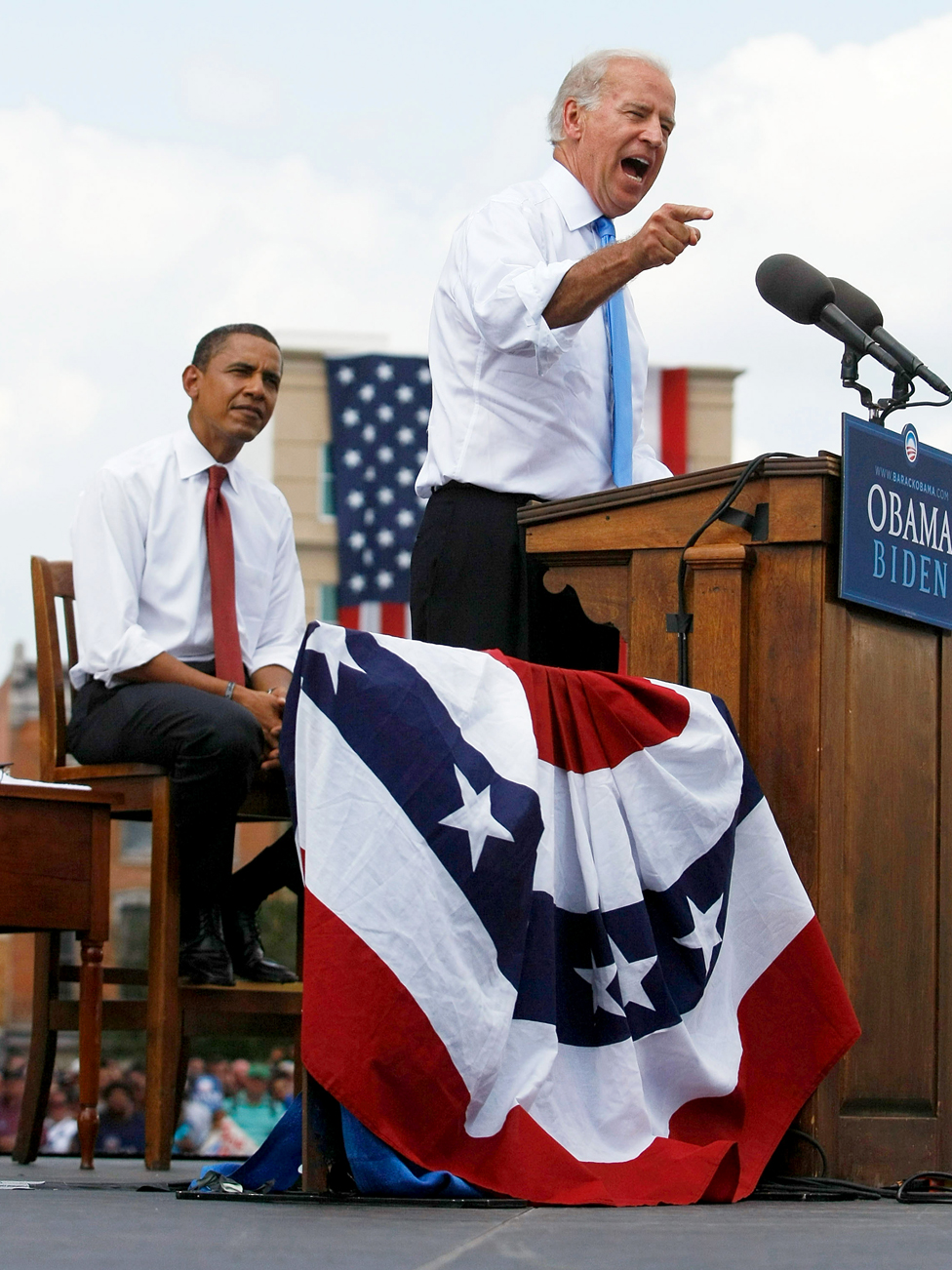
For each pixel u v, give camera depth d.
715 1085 4.95
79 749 7.88
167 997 7.29
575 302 6.30
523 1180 4.40
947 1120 5.68
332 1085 4.29
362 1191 4.39
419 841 4.51
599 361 7.02
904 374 5.69
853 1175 5.29
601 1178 4.51
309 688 4.60
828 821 5.32
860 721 5.50
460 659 4.85
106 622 7.91
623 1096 4.76
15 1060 62.00
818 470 5.34
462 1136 4.44
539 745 4.93
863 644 5.53
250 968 8.41
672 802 5.04
